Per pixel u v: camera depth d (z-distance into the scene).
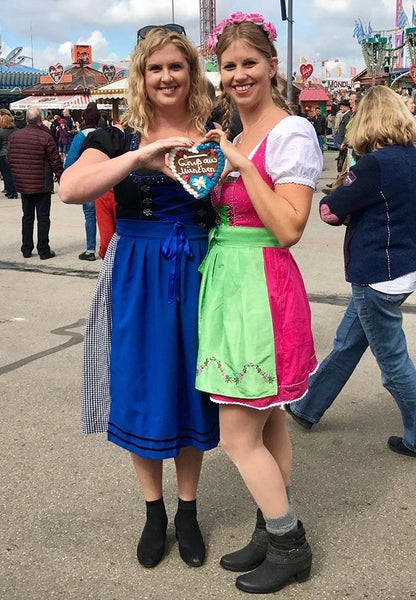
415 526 2.61
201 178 2.01
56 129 21.66
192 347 2.20
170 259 2.15
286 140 1.96
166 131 2.21
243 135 2.16
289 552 2.22
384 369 3.00
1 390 3.97
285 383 2.05
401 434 3.38
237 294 2.05
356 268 2.84
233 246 2.08
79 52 30.81
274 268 2.05
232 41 2.02
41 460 3.14
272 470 2.15
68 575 2.34
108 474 3.02
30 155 7.31
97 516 2.69
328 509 2.73
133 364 2.20
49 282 6.64
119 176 2.00
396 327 2.91
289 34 13.38
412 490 2.88
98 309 2.32
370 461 3.13
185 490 2.41
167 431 2.20
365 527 2.61
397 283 2.79
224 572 2.35
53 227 9.89
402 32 26.61
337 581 2.29
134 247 2.19
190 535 2.41
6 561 2.41
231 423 2.12
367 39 26.34
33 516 2.69
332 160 20.50
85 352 2.35
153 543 2.40
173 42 2.09
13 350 4.66
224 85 2.09
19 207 12.22
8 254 8.00
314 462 3.12
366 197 2.71
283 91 2.17
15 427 3.48
